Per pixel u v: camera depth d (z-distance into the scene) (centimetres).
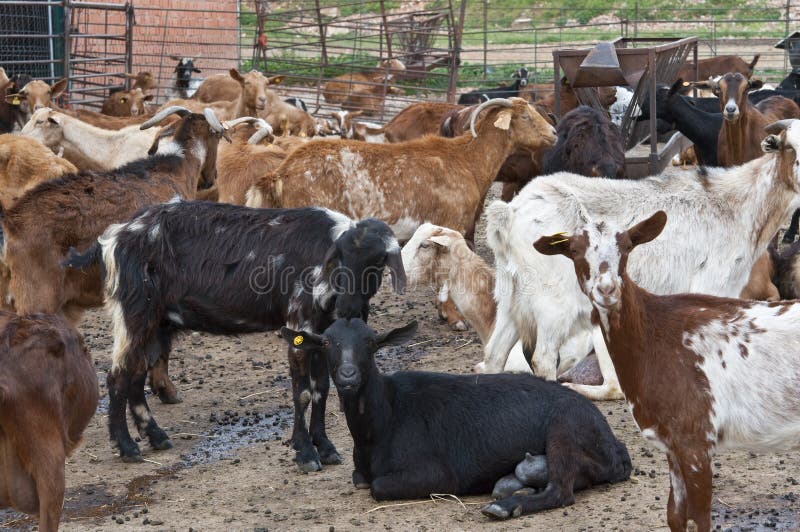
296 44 2652
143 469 677
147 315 692
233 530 561
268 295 682
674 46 1341
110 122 1585
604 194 764
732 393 489
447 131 1423
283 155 1214
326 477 649
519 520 552
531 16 4191
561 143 1066
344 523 562
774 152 741
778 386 484
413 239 846
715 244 757
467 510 574
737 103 1223
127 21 2105
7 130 1834
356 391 567
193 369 915
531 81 2862
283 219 693
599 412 605
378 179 1020
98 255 706
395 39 3148
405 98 2720
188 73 2498
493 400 600
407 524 555
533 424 590
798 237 1411
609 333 496
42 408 460
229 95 2164
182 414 794
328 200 1008
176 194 915
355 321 579
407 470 587
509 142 1088
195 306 693
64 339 484
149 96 2056
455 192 1048
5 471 459
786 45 2677
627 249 482
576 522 546
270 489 630
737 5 3956
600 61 1121
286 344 995
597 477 589
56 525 459
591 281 480
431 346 959
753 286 930
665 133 1490
